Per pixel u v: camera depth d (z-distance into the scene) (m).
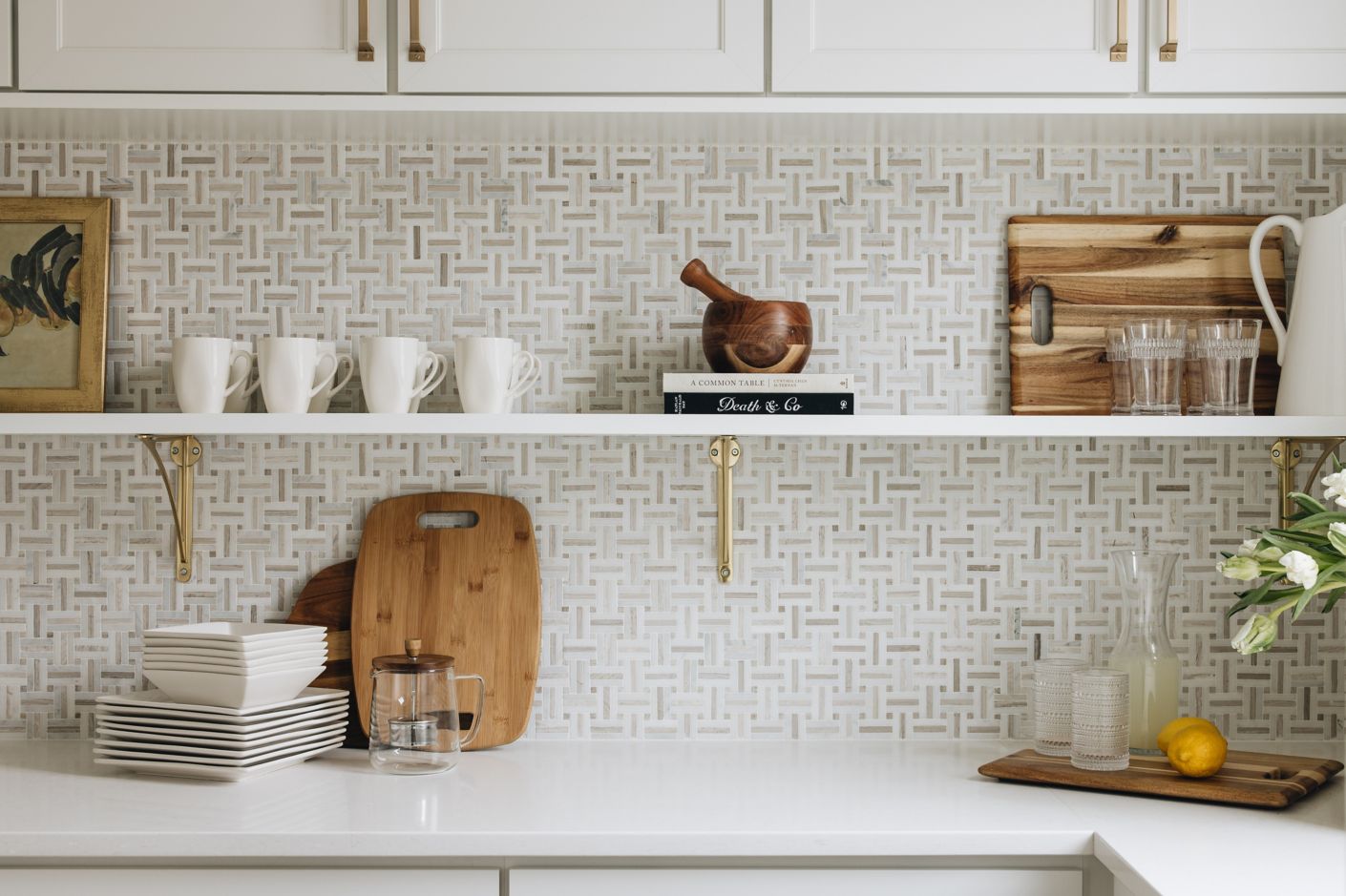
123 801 1.43
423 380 1.68
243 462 1.80
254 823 1.33
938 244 1.80
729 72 1.53
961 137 1.73
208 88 1.52
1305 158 1.79
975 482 1.80
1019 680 1.79
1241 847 1.25
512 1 1.53
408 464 1.80
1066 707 1.61
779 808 1.41
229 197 1.80
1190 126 1.65
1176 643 1.79
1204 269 1.78
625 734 1.79
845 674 1.79
